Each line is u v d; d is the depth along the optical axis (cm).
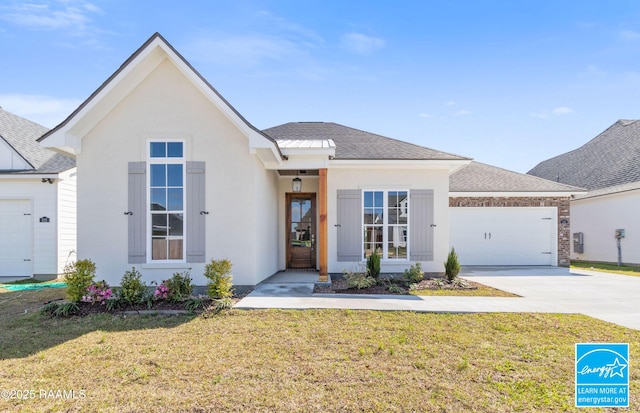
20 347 543
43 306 789
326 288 979
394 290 951
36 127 1755
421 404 377
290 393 399
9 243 1351
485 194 1614
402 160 1208
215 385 418
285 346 540
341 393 399
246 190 953
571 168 2550
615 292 983
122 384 423
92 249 940
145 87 959
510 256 1627
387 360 490
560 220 1630
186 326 642
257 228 977
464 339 573
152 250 951
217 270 792
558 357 504
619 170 2031
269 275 1162
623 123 2502
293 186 1297
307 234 1416
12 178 1336
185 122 955
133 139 953
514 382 428
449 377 440
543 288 1045
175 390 407
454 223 1627
